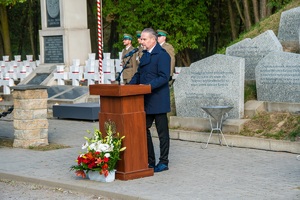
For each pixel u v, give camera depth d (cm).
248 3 2541
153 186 1014
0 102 2184
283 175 1070
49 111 1988
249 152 1295
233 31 2667
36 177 1110
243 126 1398
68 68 2281
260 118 1405
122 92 1040
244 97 1494
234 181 1034
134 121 1070
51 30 2322
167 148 1136
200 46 3006
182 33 2655
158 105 1112
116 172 1070
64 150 1386
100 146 1048
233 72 1428
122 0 2630
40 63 2364
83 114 1842
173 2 2578
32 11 3244
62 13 2288
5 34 3034
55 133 1630
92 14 3030
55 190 1052
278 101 1434
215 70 1455
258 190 968
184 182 1037
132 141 1068
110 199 977
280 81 1429
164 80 1102
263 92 1458
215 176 1076
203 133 1427
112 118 1066
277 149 1295
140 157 1079
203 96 1478
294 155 1253
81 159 1063
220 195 944
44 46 2356
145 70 1118
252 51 1562
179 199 926
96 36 3066
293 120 1357
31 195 1027
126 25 2623
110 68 2128
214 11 2845
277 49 1523
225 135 1384
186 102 1509
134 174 1068
